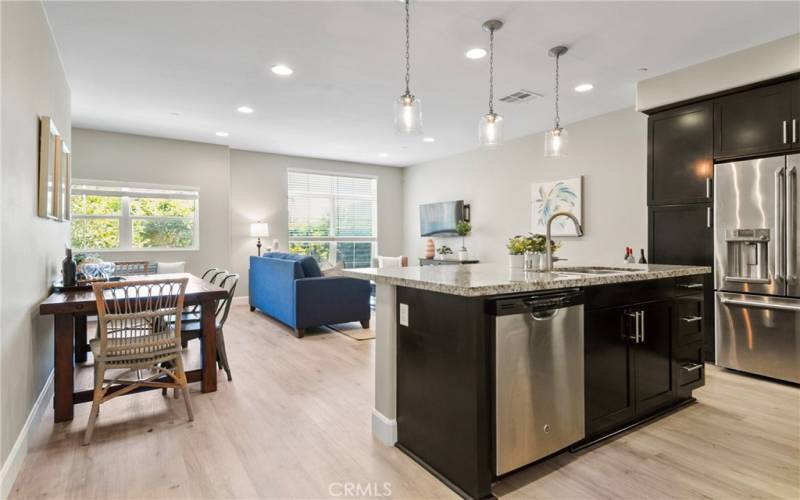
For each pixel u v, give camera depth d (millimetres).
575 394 2086
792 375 3172
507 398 1826
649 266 3162
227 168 6781
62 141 3490
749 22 2957
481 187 7020
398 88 4199
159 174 6223
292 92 4312
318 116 5148
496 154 6730
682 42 3258
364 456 2150
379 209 8688
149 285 2574
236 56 3463
